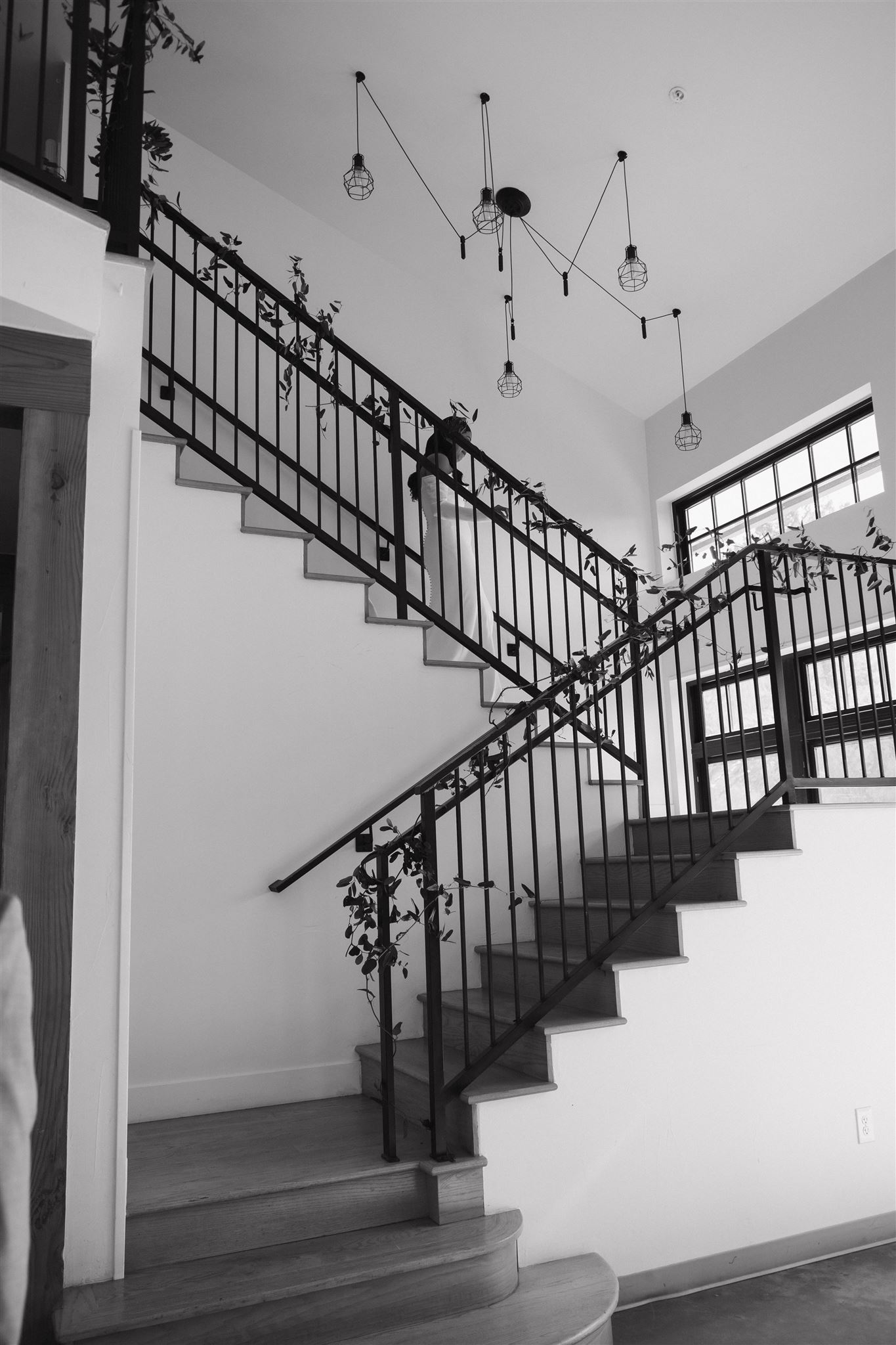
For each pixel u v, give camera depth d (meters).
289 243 5.64
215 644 3.53
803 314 5.57
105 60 2.68
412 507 5.60
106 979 2.32
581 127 4.97
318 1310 2.27
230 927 3.39
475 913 3.88
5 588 3.57
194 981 3.31
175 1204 2.43
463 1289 2.45
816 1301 2.93
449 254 5.91
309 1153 2.79
